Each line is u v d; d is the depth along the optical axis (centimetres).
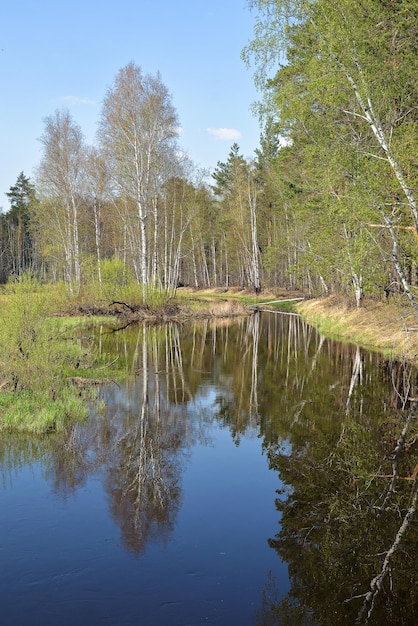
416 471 787
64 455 827
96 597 462
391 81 1095
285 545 570
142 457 828
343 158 1151
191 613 444
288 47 1173
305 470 791
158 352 1867
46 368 1114
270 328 2647
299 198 2839
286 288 4838
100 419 1027
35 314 1181
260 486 729
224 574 508
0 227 6819
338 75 1109
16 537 565
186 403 1177
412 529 617
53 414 977
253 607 455
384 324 2000
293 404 1173
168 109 2778
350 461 827
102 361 1608
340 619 452
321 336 2292
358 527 618
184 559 532
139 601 458
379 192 1116
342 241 1925
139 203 2780
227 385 1369
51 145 3091
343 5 1065
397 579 518
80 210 3597
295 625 432
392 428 992
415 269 1469
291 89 1192
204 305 3641
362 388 1317
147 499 673
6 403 1020
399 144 1087
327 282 3591
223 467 797
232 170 5297
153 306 2970
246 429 990
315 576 514
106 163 2959
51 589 472
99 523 603
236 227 5109
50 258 3603
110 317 2752
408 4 1061
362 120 1202
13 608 443
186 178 3155
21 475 744
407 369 1454
